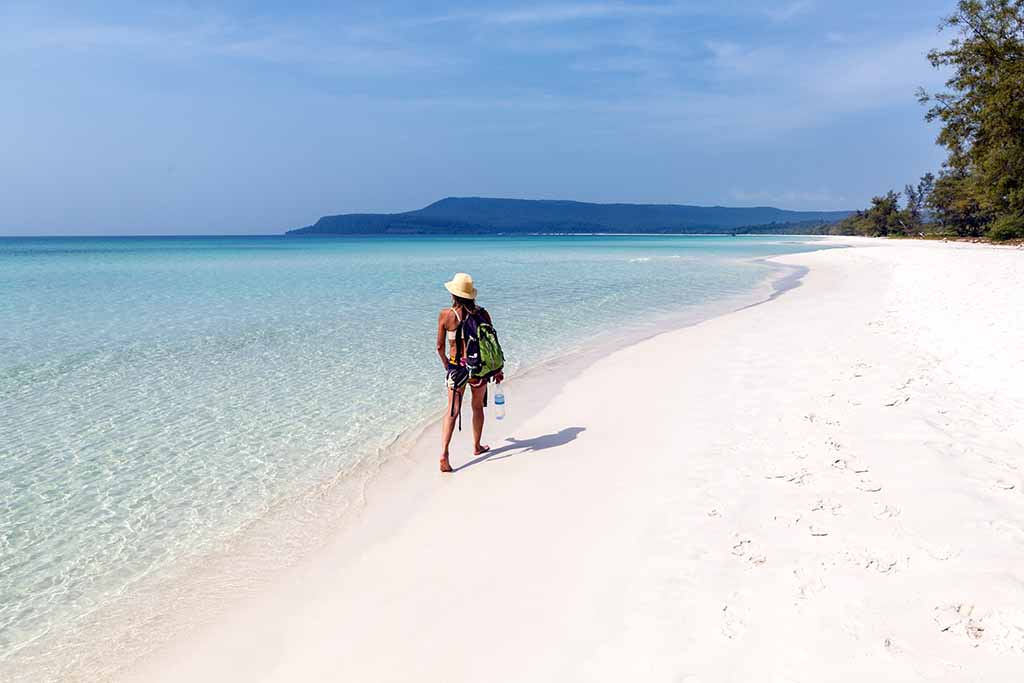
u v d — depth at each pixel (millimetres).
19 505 5777
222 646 3699
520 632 3494
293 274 33844
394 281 28484
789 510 4578
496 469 6051
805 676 2891
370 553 4629
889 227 118875
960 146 42750
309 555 4711
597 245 99688
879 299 16469
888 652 3000
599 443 6504
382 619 3775
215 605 4152
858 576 3668
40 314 17922
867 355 9391
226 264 46062
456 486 5723
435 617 3730
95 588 4457
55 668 3625
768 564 3896
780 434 6219
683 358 10289
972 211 72812
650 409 7555
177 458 6828
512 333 13430
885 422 6316
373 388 9484
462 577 4156
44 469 6594
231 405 8742
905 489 4754
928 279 20578
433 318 16406
